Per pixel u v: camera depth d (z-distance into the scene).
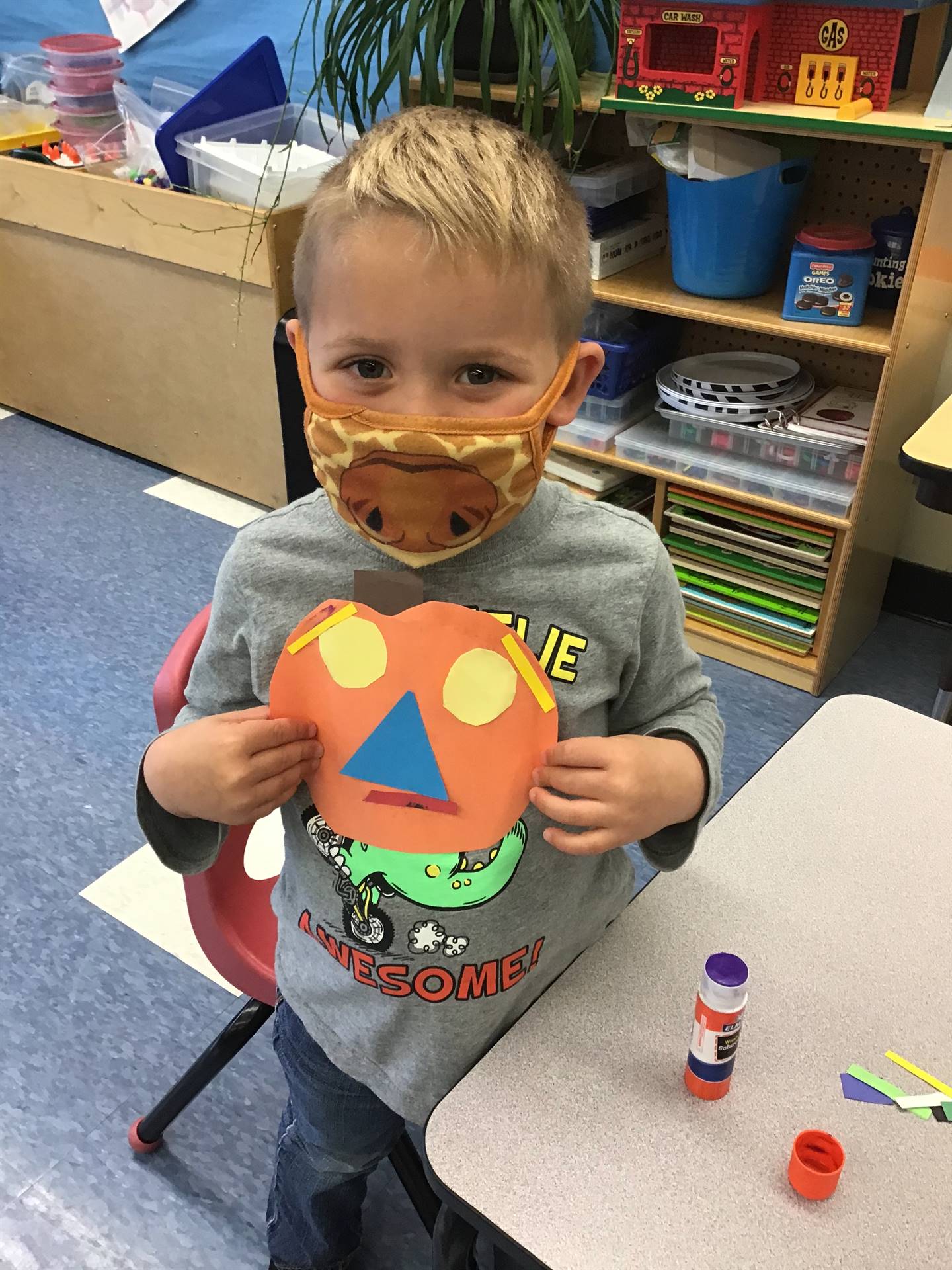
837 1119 0.67
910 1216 0.61
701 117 1.76
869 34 1.67
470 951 0.78
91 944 1.64
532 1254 0.59
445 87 1.91
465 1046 0.81
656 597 0.78
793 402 2.10
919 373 1.98
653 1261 0.59
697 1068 0.67
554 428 0.68
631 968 0.77
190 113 2.48
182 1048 1.49
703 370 2.22
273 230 2.34
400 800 0.67
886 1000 0.75
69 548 2.67
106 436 3.15
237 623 0.78
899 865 0.86
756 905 0.82
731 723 2.12
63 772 1.97
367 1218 1.29
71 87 2.81
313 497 0.81
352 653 0.66
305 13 2.21
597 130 2.28
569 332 0.66
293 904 0.84
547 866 0.78
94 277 2.81
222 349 2.65
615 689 0.78
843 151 2.03
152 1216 1.29
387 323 0.60
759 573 2.20
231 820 0.68
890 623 2.47
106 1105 1.42
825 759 0.97
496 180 0.61
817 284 1.87
